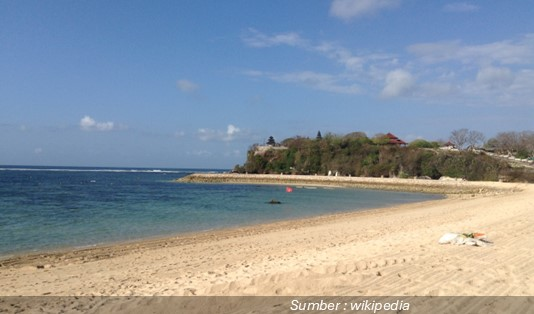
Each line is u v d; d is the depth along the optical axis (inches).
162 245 651.5
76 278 424.2
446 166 3550.7
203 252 573.3
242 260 495.8
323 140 4439.0
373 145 4227.4
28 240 706.8
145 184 3088.1
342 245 556.7
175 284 355.9
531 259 397.7
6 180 3198.8
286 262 430.6
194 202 1567.4
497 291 288.7
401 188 2901.1
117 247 636.7
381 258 405.4
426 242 511.5
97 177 4313.5
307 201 1736.0
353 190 2770.7
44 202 1445.6
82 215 1075.9
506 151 4443.9
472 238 495.5
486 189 2536.9
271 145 4805.6
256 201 1678.2
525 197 1600.6
